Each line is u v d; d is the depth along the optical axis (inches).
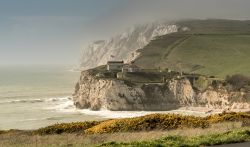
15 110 7687.0
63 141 997.8
